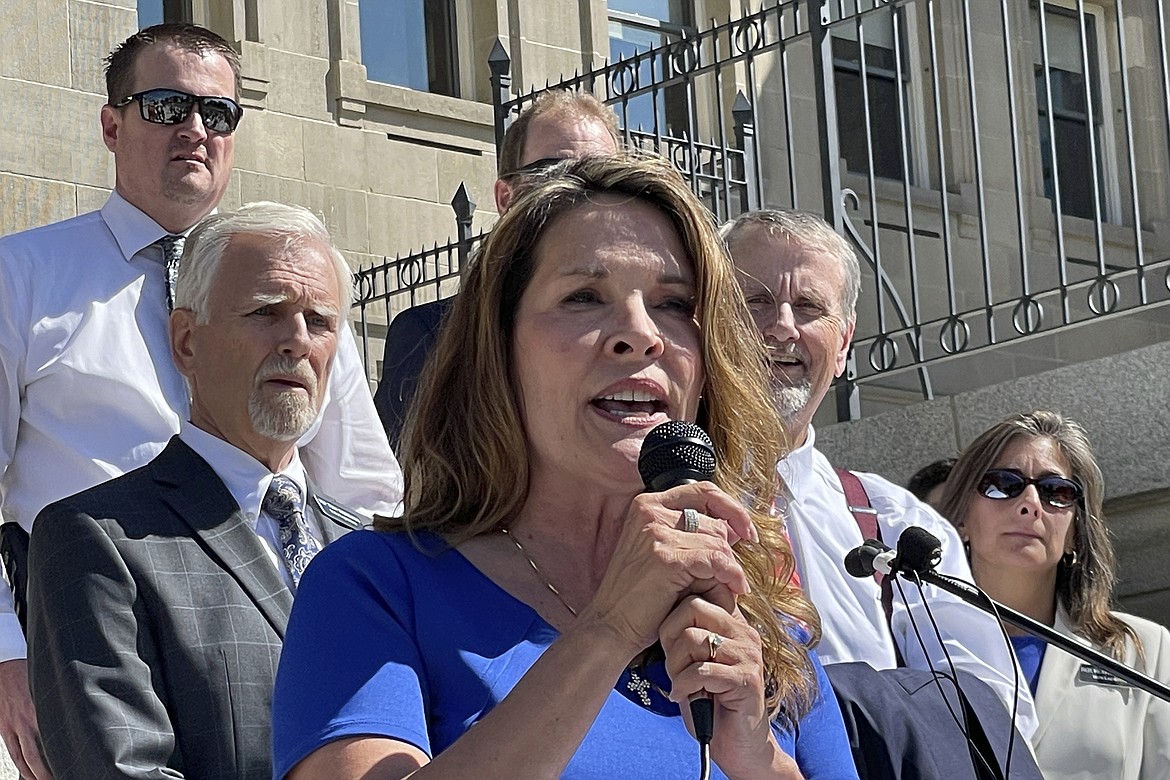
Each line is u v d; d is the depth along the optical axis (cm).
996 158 1309
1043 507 521
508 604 274
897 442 770
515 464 285
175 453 405
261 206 435
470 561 279
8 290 485
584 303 285
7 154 869
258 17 1069
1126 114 775
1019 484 525
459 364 295
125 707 354
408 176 1114
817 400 452
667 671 249
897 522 463
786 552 298
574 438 279
